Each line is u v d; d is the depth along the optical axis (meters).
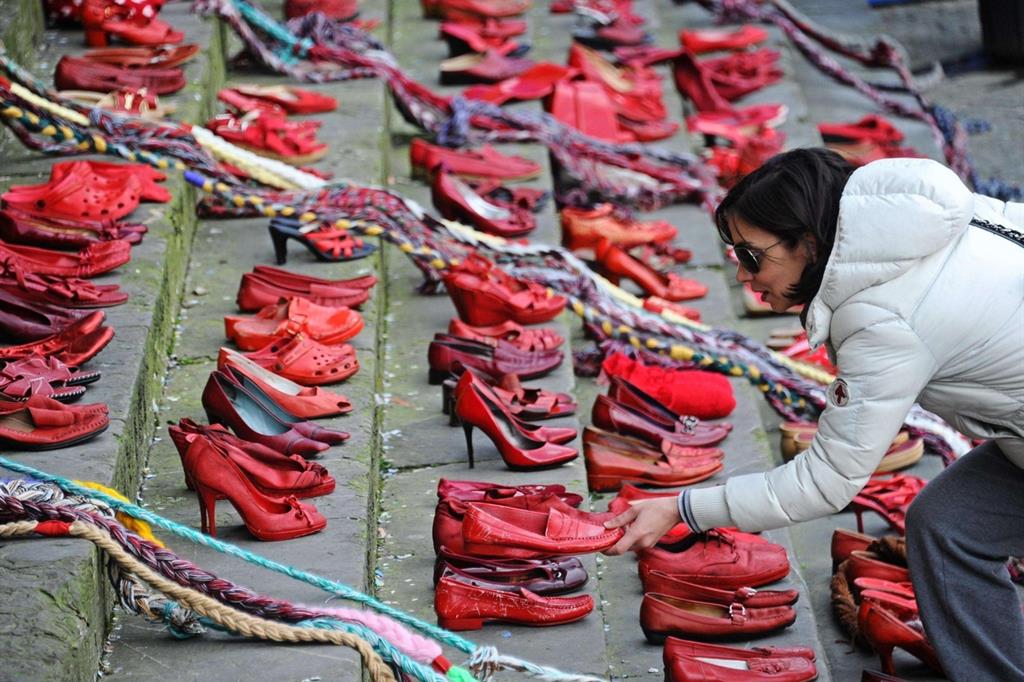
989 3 13.71
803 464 3.89
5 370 4.70
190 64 8.41
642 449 5.82
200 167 6.77
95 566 3.93
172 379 5.77
